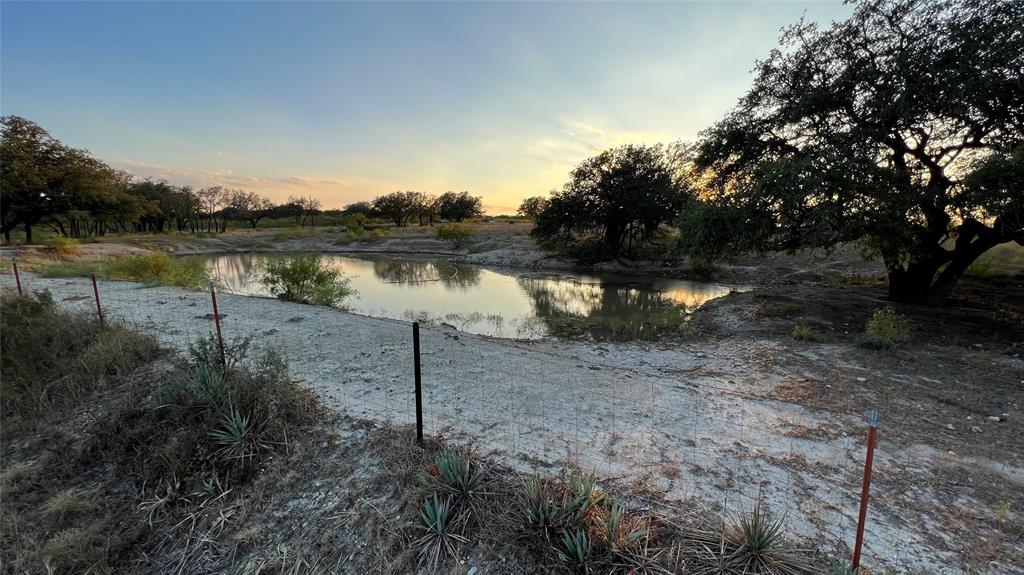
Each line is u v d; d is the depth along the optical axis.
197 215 78.31
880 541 2.91
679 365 7.63
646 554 2.71
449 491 3.21
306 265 12.73
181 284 14.66
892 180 9.77
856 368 6.98
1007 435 4.51
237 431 3.88
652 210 31.03
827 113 11.60
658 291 21.56
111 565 3.09
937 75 8.88
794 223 10.78
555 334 11.18
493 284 24.20
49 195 32.34
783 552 2.71
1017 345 8.13
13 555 3.16
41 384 5.26
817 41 11.59
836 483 3.60
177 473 3.68
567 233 37.62
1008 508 3.29
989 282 15.58
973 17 8.98
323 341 7.71
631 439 4.32
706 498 3.34
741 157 14.02
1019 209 8.65
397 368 6.41
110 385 5.29
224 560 3.03
